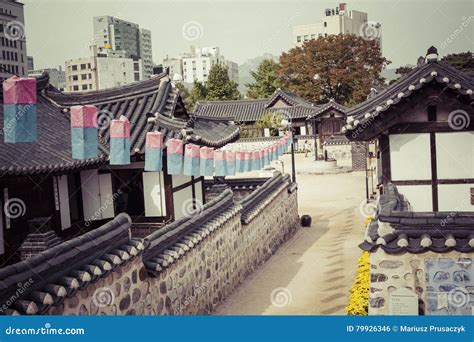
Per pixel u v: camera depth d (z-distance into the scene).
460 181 12.00
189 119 18.31
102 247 7.17
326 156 38.56
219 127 20.72
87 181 15.26
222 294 12.02
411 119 12.02
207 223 11.34
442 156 12.02
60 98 16.45
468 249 7.18
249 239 14.66
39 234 12.34
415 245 7.37
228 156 13.55
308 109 48.56
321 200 26.95
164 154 14.64
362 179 32.84
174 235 9.60
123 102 16.91
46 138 13.73
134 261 7.92
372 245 7.52
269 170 37.19
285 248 17.97
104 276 6.91
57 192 13.66
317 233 20.17
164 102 16.52
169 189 15.39
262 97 54.59
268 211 17.02
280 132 47.25
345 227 20.64
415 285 7.43
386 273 7.50
